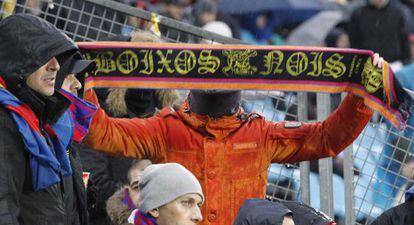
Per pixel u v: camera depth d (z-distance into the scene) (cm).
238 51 1596
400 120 1605
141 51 1595
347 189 1941
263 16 3609
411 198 1748
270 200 1620
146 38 1883
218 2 3597
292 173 1992
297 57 1605
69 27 2077
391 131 1952
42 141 1380
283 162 1664
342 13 3688
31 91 1388
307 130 1652
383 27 3441
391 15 3441
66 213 1435
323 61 1606
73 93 1491
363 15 3459
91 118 1496
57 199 1409
